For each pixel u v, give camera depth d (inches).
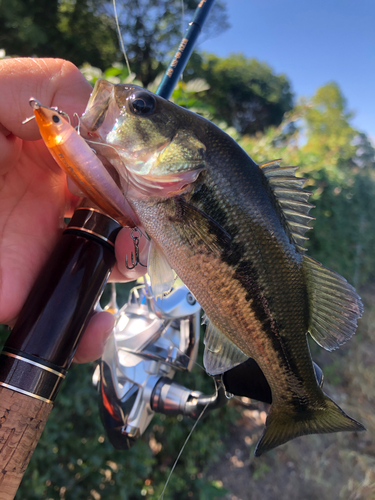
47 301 6.2
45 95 7.3
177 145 7.3
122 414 8.7
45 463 13.6
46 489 13.7
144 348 9.1
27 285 8.0
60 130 5.6
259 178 7.4
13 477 5.5
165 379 9.3
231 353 7.8
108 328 8.0
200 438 19.5
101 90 7.2
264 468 21.3
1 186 8.3
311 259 7.7
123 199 6.3
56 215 9.0
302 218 7.7
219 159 7.3
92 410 15.1
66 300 6.2
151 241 7.7
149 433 17.4
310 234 31.0
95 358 8.0
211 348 7.8
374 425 25.9
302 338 7.8
